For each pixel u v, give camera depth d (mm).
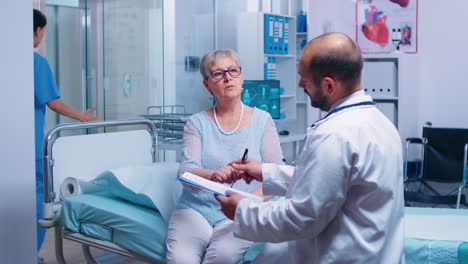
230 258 2059
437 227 2406
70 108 3133
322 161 1400
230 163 2023
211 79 2213
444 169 4793
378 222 1433
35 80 3031
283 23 5359
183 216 2186
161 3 4320
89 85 3902
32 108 2037
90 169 2627
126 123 2768
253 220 1502
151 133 2953
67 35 3818
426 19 5965
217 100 2258
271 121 2311
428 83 5996
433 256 2172
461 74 5844
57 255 2479
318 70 1482
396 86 5723
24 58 1995
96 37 3918
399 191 1492
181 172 2186
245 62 5199
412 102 5848
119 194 2461
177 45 4633
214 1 5090
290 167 1837
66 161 2520
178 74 4637
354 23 6320
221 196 1661
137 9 4152
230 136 2227
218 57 2207
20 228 2043
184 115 4430
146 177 2451
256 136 2250
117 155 2748
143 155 2887
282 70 5719
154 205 2363
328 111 1543
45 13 3717
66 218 2410
